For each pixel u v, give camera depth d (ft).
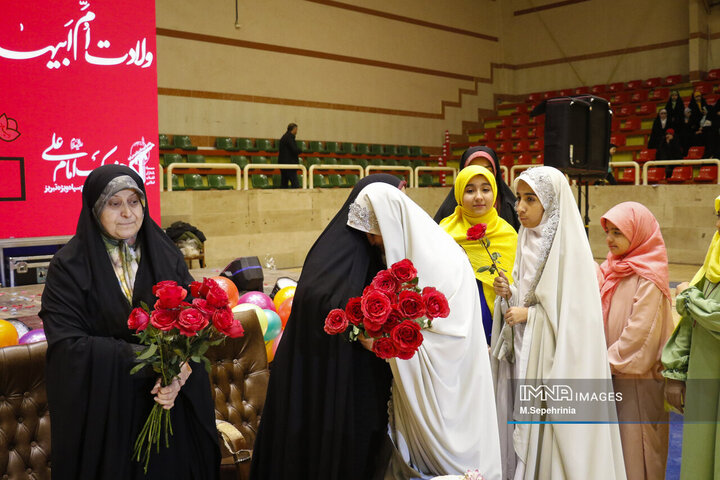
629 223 7.40
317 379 5.45
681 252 28.12
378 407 5.55
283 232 28.94
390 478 5.41
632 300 7.34
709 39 41.81
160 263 6.14
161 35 33.35
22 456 6.78
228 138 35.55
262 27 36.91
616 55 45.83
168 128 33.81
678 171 32.60
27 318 11.29
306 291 5.56
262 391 8.25
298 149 32.65
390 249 5.38
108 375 5.67
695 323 6.81
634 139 38.78
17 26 14.53
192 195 26.27
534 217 6.90
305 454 5.53
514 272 7.31
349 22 40.93
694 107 32.91
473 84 48.57
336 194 30.63
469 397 5.37
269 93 37.40
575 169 12.02
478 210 9.05
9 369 6.75
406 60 44.19
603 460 6.31
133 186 5.85
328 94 40.11
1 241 14.46
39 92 14.89
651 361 7.16
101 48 15.71
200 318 5.11
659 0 43.80
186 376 5.74
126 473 5.77
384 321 4.50
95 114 15.70
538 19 49.06
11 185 14.65
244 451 6.93
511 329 7.08
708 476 6.70
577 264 6.60
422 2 44.91
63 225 15.40
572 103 11.80
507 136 44.34
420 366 5.21
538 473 6.64
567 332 6.49
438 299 4.63
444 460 5.27
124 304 5.94
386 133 43.29
